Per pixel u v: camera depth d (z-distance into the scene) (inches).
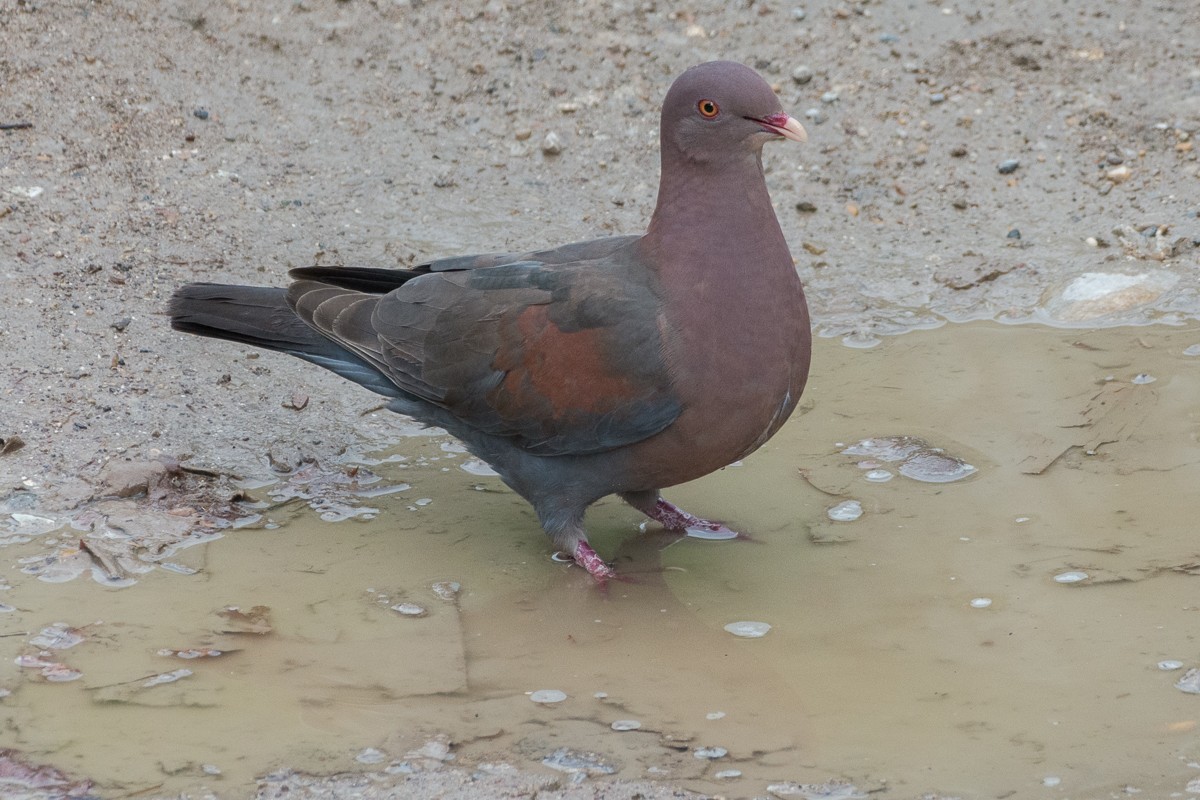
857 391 718.5
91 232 787.4
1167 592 552.1
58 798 436.8
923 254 828.0
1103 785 443.5
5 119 848.9
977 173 879.1
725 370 541.3
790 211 860.6
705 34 970.7
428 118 908.0
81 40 902.4
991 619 541.6
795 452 671.1
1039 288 799.7
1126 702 486.9
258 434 670.5
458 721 482.0
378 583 571.5
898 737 472.4
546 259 597.3
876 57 954.7
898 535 604.7
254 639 526.9
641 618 554.6
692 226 548.7
